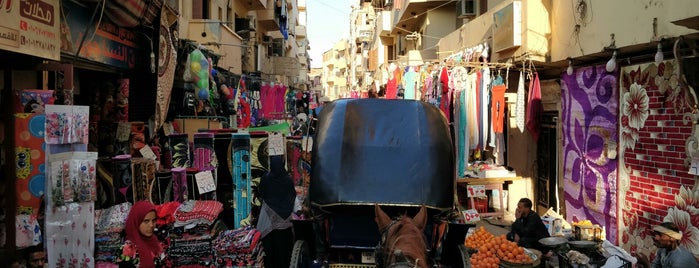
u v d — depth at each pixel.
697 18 5.73
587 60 9.54
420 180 5.63
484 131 10.97
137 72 8.48
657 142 7.54
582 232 7.65
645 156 7.83
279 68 30.31
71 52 6.27
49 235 4.65
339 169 5.70
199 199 7.04
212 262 5.77
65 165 4.72
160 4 7.75
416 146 5.88
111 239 4.90
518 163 12.75
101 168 5.95
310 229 5.98
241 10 23.77
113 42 7.53
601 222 9.09
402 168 5.71
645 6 7.36
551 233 8.87
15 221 4.54
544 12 10.27
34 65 5.39
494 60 12.07
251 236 6.07
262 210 6.88
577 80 9.86
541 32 10.27
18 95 4.77
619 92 8.52
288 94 27.09
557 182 11.06
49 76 5.43
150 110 8.53
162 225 5.61
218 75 12.30
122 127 7.46
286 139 9.68
